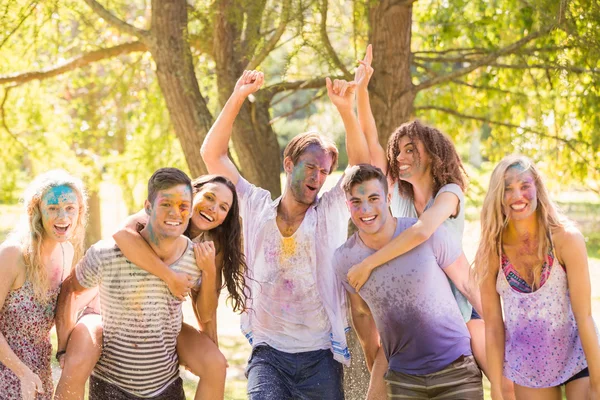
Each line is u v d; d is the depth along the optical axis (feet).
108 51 30.96
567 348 15.11
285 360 16.25
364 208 15.43
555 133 30.53
